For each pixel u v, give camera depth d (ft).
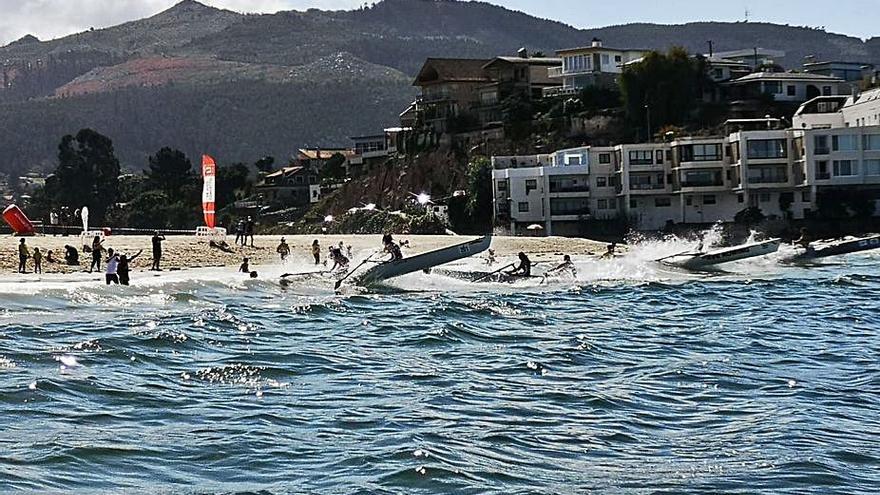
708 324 160.45
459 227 490.49
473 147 547.49
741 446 85.05
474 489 74.02
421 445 83.46
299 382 109.50
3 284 191.21
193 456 80.74
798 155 454.40
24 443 82.58
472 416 94.27
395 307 179.52
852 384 108.78
